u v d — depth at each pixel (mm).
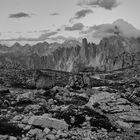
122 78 123875
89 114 31406
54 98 41719
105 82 87250
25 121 25109
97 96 41156
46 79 55219
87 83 61344
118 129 27797
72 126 26469
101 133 25625
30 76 83562
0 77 74375
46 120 24344
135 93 50344
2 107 32625
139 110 36688
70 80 59188
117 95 42938
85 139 22859
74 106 34750
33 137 21625
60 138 22344
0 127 22562
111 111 35250
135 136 26609
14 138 20516
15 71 97188
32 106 31828
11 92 45406
